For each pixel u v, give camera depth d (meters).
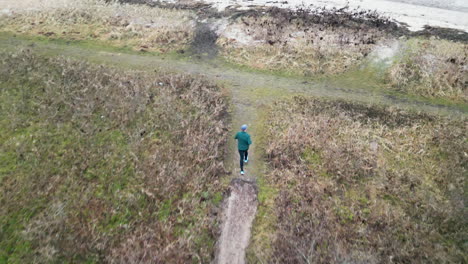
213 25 18.25
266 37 17.02
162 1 20.69
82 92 13.05
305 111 12.51
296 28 17.61
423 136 11.30
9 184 9.66
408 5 19.73
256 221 8.76
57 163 10.34
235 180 9.88
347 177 9.77
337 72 14.97
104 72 14.45
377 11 19.05
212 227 8.60
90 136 11.27
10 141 11.00
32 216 8.86
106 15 18.94
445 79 13.96
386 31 17.09
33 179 9.79
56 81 13.76
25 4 20.02
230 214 8.95
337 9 19.34
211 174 9.98
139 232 8.47
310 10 19.31
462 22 17.83
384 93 13.75
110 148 10.84
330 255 7.86
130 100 12.70
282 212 8.88
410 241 8.12
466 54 14.93
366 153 10.62
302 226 8.52
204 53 16.42
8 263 7.86
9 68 14.46
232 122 12.09
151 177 9.83
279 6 19.84
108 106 12.36
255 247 8.16
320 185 9.60
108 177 9.94
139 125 11.70
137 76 14.16
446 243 8.15
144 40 17.20
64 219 8.69
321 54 15.70
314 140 10.95
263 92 13.77
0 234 8.42
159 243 8.21
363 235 8.30
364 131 11.49
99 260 7.92
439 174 9.92
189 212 8.93
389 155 10.64
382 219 8.61
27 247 8.13
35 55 15.71
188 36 17.48
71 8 19.41
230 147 11.05
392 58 15.34
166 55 16.28
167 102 12.64
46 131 11.44
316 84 14.33
